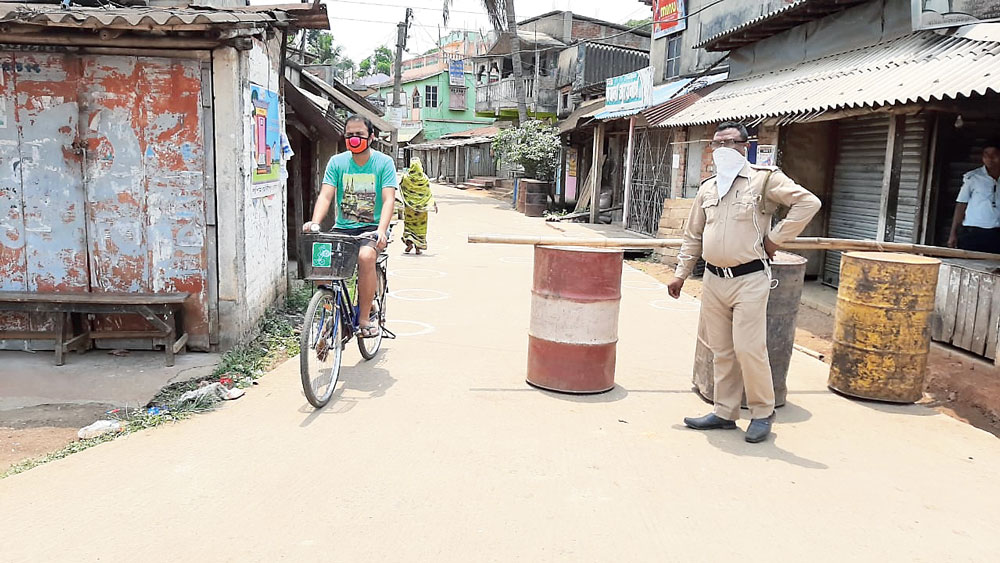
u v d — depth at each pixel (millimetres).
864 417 5277
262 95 7246
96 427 4723
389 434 4656
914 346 5496
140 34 5977
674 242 5695
